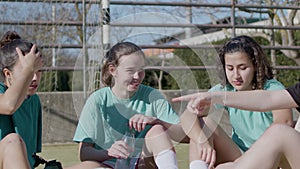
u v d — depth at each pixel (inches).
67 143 230.7
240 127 107.9
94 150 97.7
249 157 74.8
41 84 252.7
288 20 375.2
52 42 257.1
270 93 87.3
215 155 97.0
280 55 409.1
